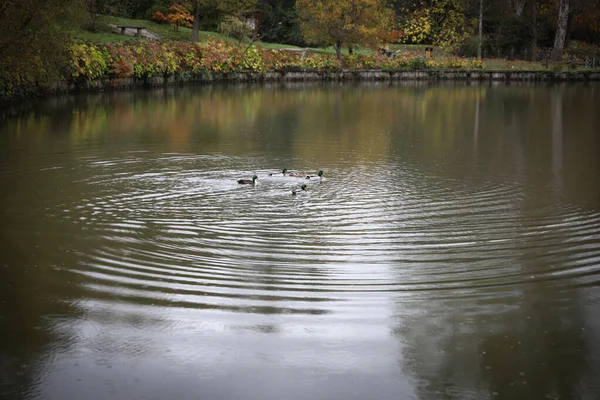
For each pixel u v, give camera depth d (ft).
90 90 114.01
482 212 38.58
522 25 209.36
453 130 75.51
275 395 19.90
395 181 46.83
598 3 210.18
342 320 24.22
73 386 20.18
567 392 20.26
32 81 91.40
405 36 213.66
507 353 22.29
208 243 32.22
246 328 23.48
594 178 48.78
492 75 177.06
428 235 33.94
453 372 21.21
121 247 31.48
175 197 41.09
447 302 25.86
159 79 134.10
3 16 80.89
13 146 58.44
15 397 19.61
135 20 175.94
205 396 19.83
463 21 204.74
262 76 158.10
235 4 168.96
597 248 32.01
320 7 170.30
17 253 30.50
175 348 22.21
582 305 25.70
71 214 37.01
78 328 23.34
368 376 20.93
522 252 31.42
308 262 29.73
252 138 66.54
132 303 25.23
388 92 131.85
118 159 53.26
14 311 24.49
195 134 68.54
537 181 47.52
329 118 85.40
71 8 89.61
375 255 30.81
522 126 79.82
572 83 167.12
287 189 43.73
